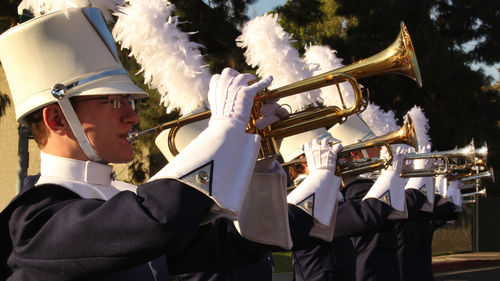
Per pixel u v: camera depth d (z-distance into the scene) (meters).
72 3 2.46
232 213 1.84
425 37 13.61
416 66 2.96
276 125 2.58
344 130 5.92
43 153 2.09
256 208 2.51
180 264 2.50
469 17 14.07
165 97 3.31
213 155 1.84
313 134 4.96
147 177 10.57
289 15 12.89
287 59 4.41
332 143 4.11
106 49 2.09
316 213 3.68
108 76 2.06
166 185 1.77
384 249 5.82
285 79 4.37
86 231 1.72
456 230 18.61
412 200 6.44
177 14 9.55
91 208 1.80
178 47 3.27
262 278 4.12
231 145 1.89
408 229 7.08
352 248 5.08
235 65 9.77
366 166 4.11
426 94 13.89
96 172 2.06
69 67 2.02
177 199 1.74
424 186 6.59
